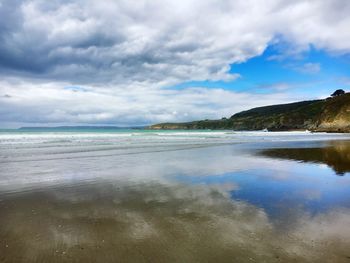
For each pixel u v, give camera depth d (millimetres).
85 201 7508
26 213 6449
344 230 5340
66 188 9023
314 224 5672
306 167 13516
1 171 11961
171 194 8289
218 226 5570
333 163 14820
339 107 88125
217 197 7934
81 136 39969
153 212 6539
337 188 9031
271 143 31109
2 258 4227
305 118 110562
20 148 22141
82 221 5910
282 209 6719
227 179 10594
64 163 14500
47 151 20109
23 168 12797
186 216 6230
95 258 4250
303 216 6191
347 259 4172
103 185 9500
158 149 22828
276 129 116312
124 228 5488
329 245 4672
